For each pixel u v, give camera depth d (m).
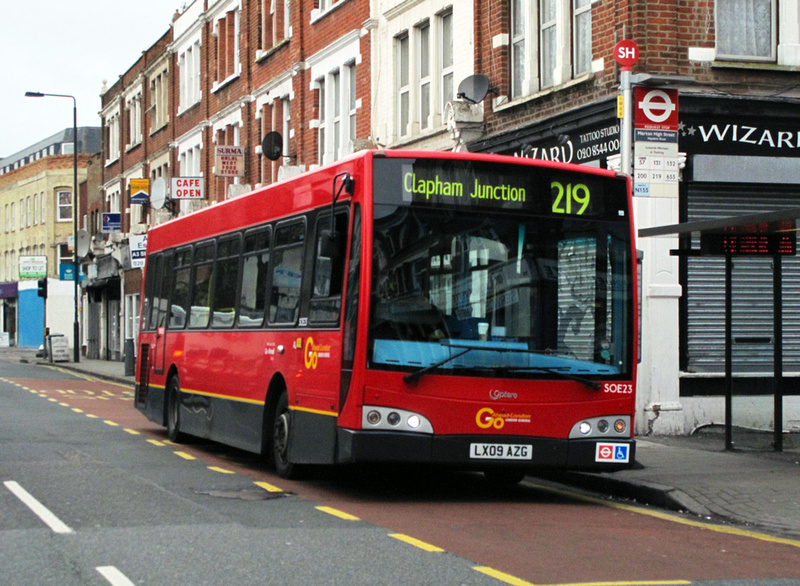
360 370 10.17
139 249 37.09
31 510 9.77
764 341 17.17
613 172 11.14
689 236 14.52
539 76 19.78
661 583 7.13
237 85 39.03
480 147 21.03
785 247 14.26
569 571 7.44
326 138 30.61
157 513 9.66
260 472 13.05
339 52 29.41
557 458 10.59
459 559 7.73
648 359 16.39
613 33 17.05
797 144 16.94
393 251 10.35
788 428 16.98
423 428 10.24
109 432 18.11
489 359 10.45
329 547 8.11
